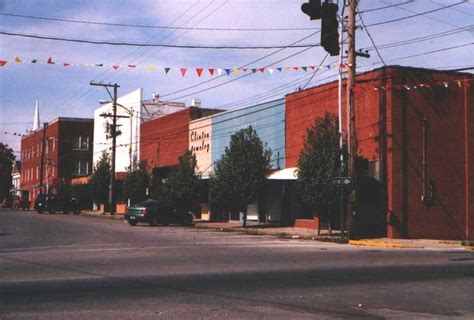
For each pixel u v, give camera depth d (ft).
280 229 96.32
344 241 75.36
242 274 40.70
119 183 179.52
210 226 107.24
